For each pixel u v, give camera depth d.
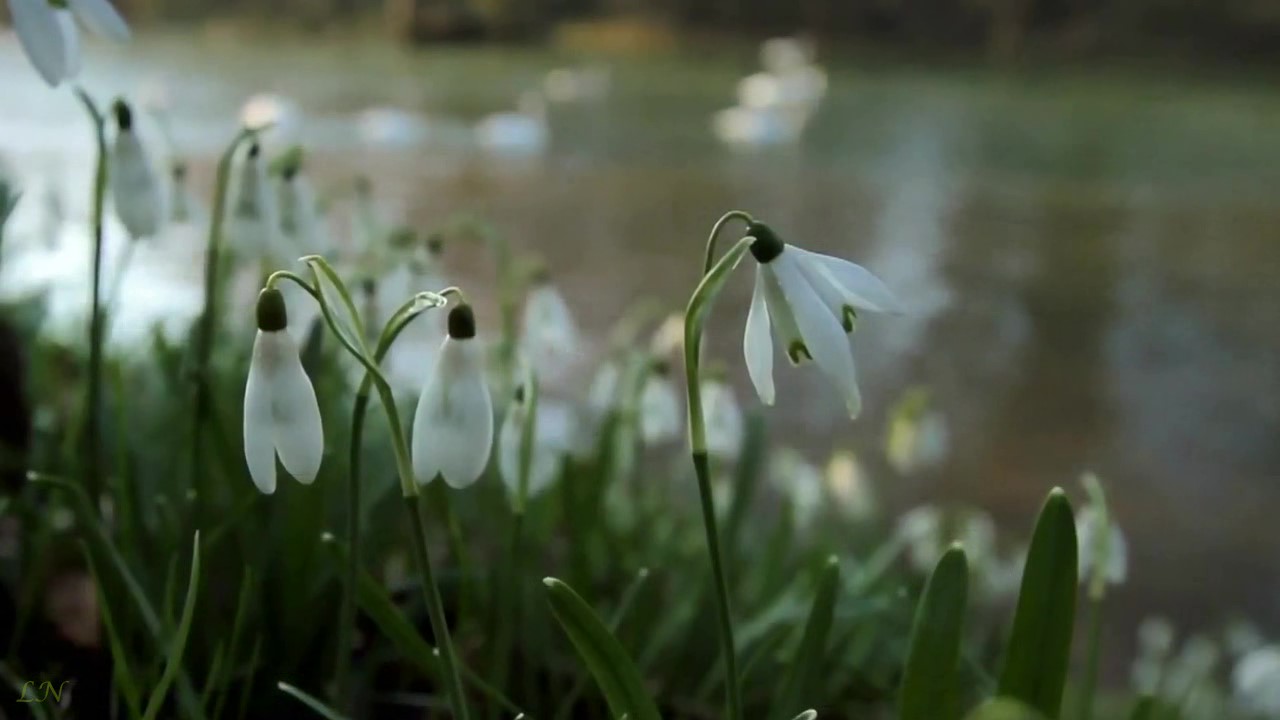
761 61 4.81
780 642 0.56
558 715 0.52
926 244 2.15
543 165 2.64
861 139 3.20
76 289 1.01
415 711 0.54
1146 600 1.02
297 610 0.51
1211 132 3.48
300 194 0.54
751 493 0.57
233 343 0.65
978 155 3.04
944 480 1.20
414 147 2.70
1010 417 1.41
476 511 0.60
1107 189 2.70
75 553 0.56
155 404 0.61
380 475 0.55
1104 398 1.49
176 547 0.52
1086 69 4.85
